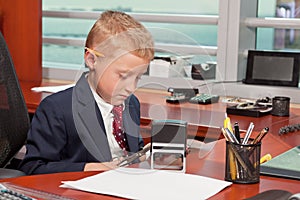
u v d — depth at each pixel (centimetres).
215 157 187
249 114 267
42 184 159
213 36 330
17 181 162
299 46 319
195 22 326
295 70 304
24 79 359
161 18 334
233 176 162
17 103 219
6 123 216
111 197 150
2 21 358
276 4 324
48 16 364
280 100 268
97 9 357
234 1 315
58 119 200
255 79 312
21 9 353
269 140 212
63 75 357
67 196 150
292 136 221
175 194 151
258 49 331
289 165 173
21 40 356
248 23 320
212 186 157
